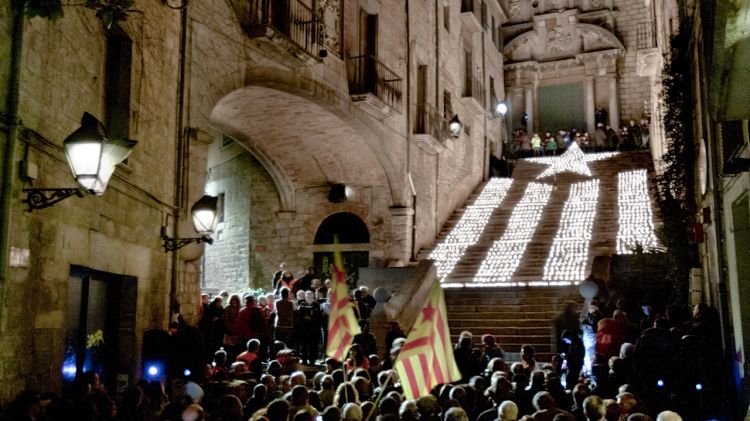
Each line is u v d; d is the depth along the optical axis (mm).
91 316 8750
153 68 10242
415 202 21766
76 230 7500
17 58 6148
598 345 10438
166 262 10602
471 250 21828
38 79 6676
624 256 17219
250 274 21922
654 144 25328
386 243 21047
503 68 35688
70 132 7586
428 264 18641
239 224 22531
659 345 8062
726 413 7945
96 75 8539
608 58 34250
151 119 10141
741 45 4617
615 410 5973
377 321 15594
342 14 18016
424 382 5316
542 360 15805
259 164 22156
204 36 12398
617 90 34375
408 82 21562
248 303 12258
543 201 25312
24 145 6359
